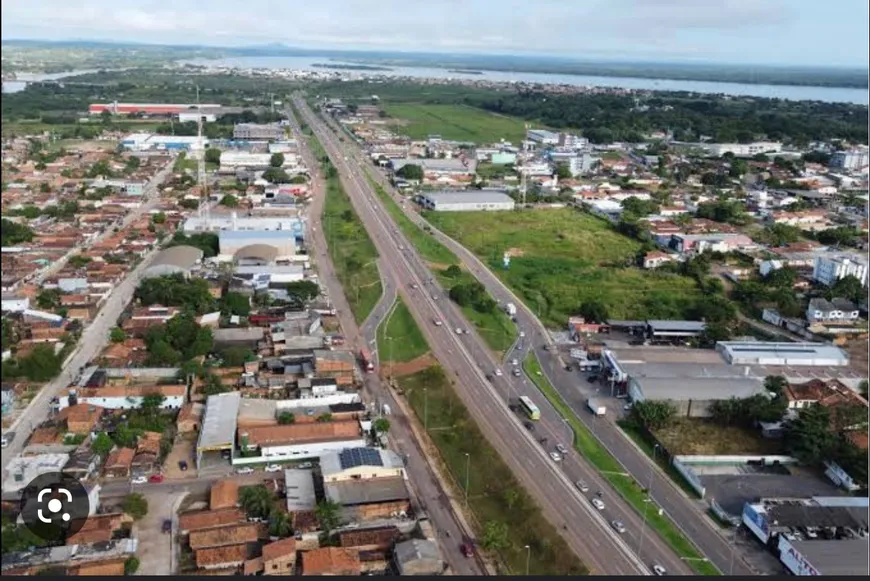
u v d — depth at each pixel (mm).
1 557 85625
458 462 111688
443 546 92062
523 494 101938
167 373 132625
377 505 97375
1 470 102000
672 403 127562
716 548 94562
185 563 87312
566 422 124438
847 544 91000
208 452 110250
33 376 132125
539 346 157500
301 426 114812
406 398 131375
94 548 87688
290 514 94562
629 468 112500
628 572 88188
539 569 88500
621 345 156250
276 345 146000
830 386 135125
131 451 108188
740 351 149250
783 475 112125
